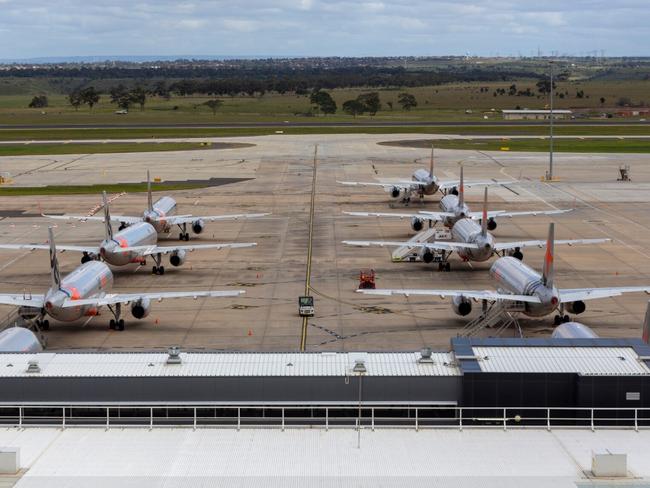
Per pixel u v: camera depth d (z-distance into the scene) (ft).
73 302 198.08
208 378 126.21
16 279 271.69
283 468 111.04
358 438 119.75
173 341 206.49
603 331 212.84
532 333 211.20
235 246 274.16
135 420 125.59
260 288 258.57
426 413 127.13
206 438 119.85
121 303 215.51
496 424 125.80
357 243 288.30
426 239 301.43
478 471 109.81
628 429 122.31
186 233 337.52
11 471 109.60
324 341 206.49
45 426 123.24
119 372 128.06
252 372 127.65
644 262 288.51
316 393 126.72
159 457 114.21
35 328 210.79
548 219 370.94
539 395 125.80
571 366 128.16
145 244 282.36
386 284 263.49
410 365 130.52
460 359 130.00
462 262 293.64
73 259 300.61
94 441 118.83
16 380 126.31
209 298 246.68
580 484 106.22
